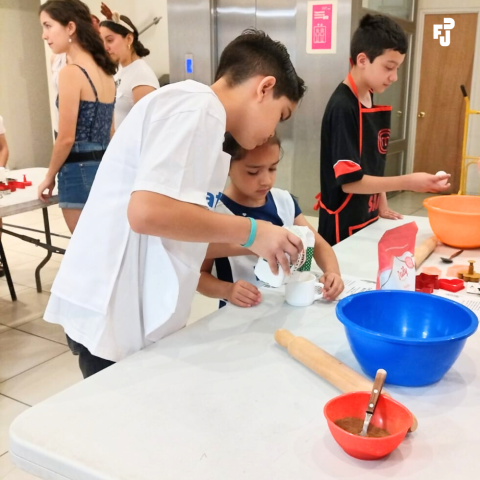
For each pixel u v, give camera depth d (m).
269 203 1.50
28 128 6.44
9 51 6.10
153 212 0.88
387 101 5.23
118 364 0.93
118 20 3.45
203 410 0.79
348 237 1.85
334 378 0.84
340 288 1.25
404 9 5.17
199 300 2.95
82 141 2.49
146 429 0.75
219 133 0.94
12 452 0.74
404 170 6.00
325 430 0.74
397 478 0.65
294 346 0.94
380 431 0.70
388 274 1.10
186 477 0.65
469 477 0.65
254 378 0.89
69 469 0.68
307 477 0.65
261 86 1.00
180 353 0.97
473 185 5.81
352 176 1.81
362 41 1.82
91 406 0.81
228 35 4.27
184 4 4.29
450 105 5.75
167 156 0.89
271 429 0.75
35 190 2.66
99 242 1.07
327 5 3.71
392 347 0.82
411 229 1.12
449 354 0.83
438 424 0.76
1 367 2.35
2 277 3.44
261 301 1.24
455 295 1.25
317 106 3.95
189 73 4.43
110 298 1.08
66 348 2.53
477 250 1.62
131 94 3.41
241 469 0.66
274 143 1.33
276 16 4.00
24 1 6.14
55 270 3.58
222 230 0.93
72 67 2.42
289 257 1.01
